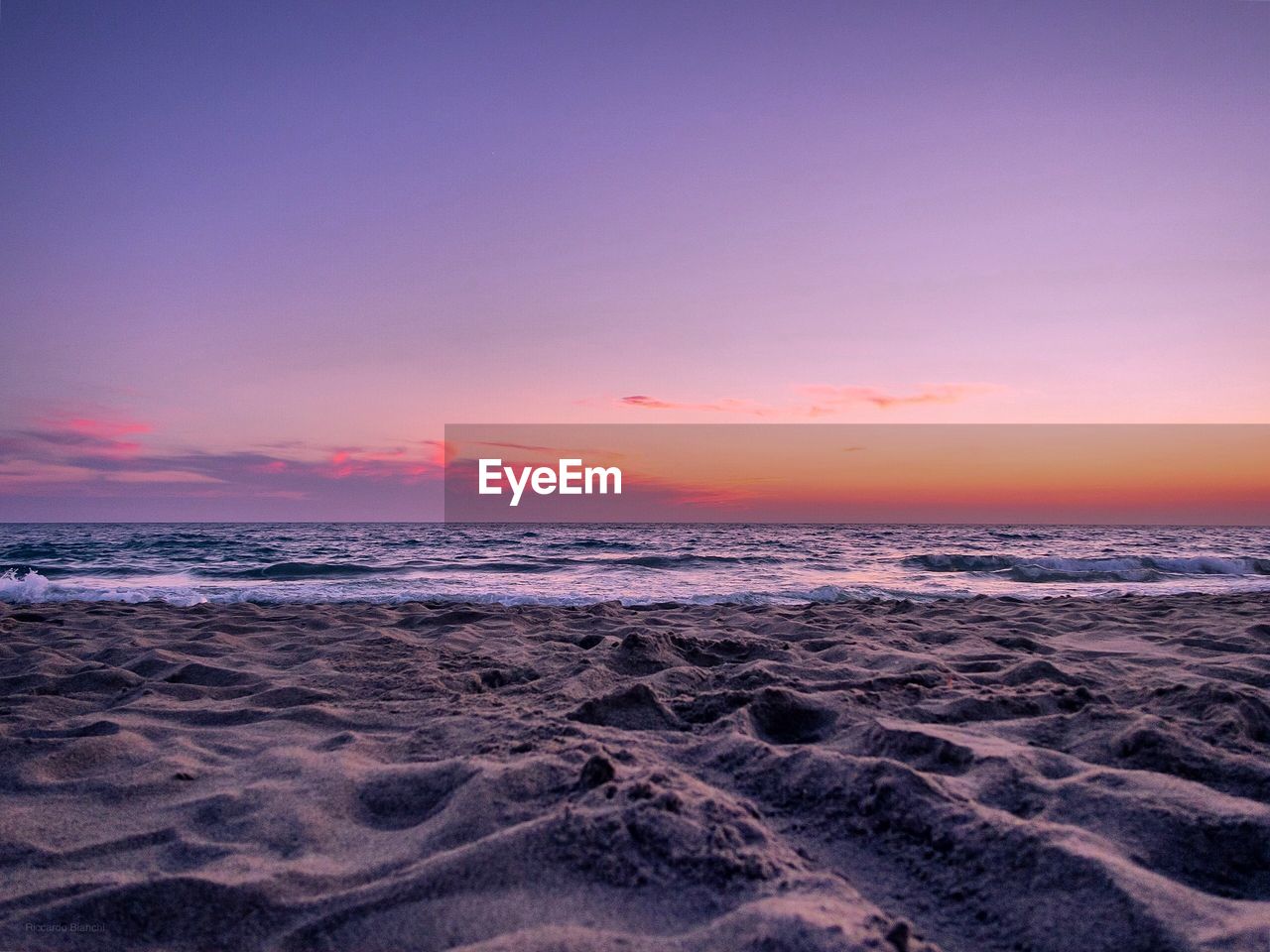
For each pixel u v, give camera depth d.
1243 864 1.62
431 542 24.75
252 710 3.01
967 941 1.36
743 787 2.05
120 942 1.40
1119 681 3.40
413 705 3.10
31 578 10.11
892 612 6.44
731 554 19.14
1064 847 1.56
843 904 1.35
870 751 2.34
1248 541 28.44
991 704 2.85
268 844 1.80
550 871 1.52
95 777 2.27
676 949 1.24
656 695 2.95
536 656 4.12
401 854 1.70
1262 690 3.30
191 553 19.12
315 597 8.74
